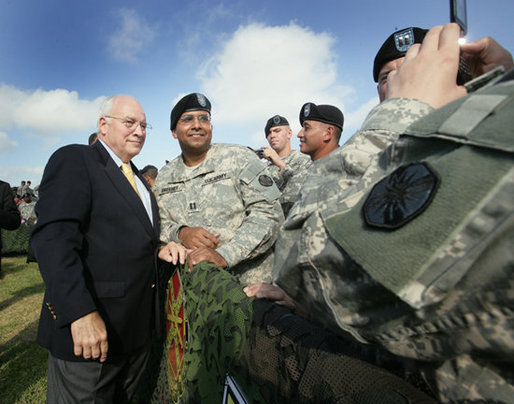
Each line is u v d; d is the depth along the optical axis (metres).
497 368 0.47
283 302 1.12
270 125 5.19
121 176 1.89
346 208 0.56
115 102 2.01
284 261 0.70
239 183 2.38
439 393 0.54
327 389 0.69
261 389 0.92
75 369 1.66
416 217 0.43
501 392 0.46
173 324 1.86
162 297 2.13
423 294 0.41
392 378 0.62
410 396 0.57
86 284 1.71
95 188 1.77
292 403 0.79
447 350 0.46
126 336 1.79
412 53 0.71
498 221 0.37
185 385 1.56
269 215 2.23
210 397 1.26
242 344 1.05
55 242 1.53
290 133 5.26
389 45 1.04
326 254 0.54
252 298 1.12
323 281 0.56
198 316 1.42
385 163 0.55
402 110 0.64
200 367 1.36
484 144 0.40
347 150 0.67
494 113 0.43
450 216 0.40
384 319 0.49
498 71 0.56
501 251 0.37
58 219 1.56
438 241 0.40
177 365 1.75
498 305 0.40
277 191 2.37
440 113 0.49
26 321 4.91
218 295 1.28
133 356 1.94
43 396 2.97
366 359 0.72
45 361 3.64
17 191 10.87
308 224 0.60
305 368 0.76
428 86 0.64
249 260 2.32
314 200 0.66
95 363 1.68
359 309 0.51
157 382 2.14
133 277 1.82
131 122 2.00
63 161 1.71
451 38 0.65
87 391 1.67
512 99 0.42
